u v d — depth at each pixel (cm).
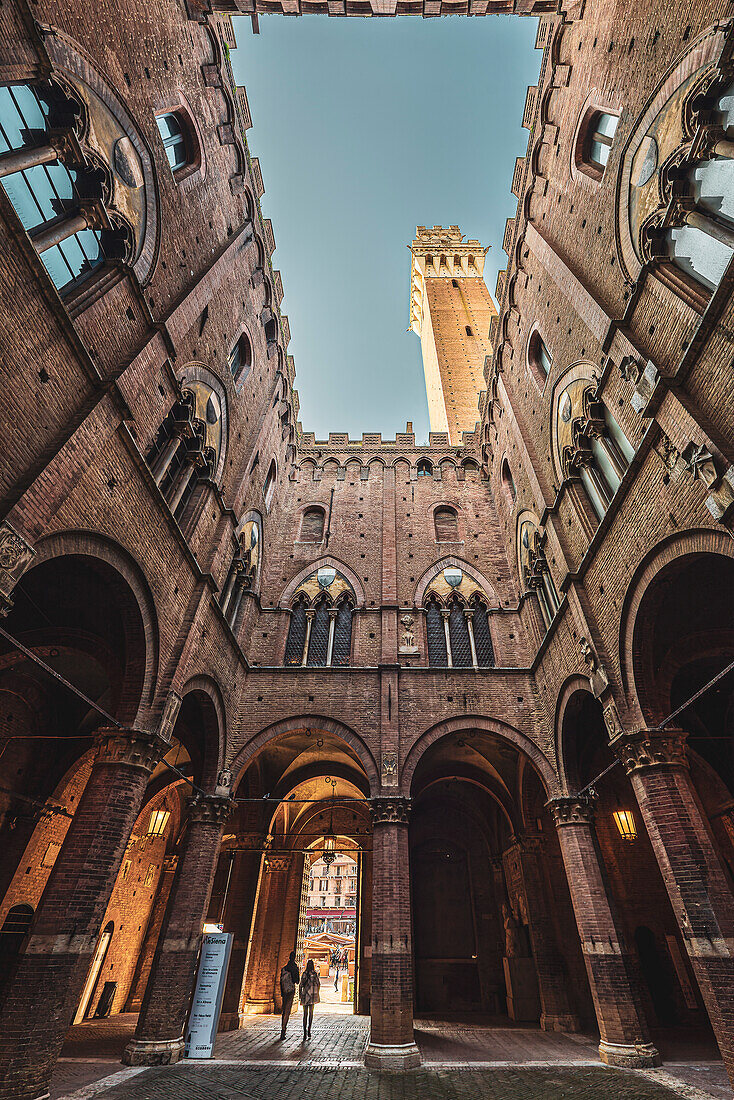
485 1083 1158
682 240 1189
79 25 1096
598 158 1619
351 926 7569
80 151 1052
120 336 1223
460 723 1931
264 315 2369
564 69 1755
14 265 871
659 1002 1867
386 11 1733
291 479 2862
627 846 2069
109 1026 1852
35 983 985
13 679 1630
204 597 1606
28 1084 910
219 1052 1445
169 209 1490
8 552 836
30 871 1673
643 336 1275
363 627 2236
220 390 1844
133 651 1310
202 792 1667
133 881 2280
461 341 5266
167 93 1489
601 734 1925
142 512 1289
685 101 1119
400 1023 1394
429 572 2445
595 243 1556
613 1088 1090
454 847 2623
